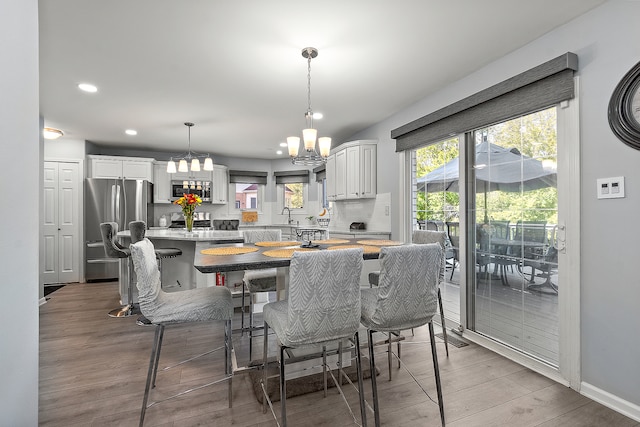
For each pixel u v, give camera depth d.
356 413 1.76
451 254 3.18
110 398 1.89
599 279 1.86
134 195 5.21
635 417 1.70
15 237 0.96
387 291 1.54
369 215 4.35
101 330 2.97
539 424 1.67
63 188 4.90
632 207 1.70
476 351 2.55
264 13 1.91
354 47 2.30
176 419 1.71
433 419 1.71
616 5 1.76
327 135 4.87
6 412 0.93
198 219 6.15
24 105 0.99
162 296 1.80
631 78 1.69
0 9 0.89
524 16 1.95
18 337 0.97
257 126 4.33
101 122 4.10
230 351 1.77
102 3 1.80
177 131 4.57
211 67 2.60
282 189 6.94
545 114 2.20
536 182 2.27
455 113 2.81
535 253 2.29
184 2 1.80
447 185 3.17
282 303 1.80
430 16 1.95
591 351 1.90
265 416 1.74
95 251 5.00
